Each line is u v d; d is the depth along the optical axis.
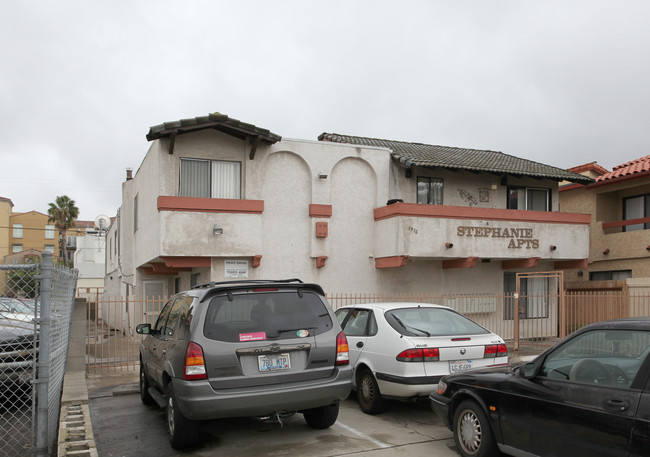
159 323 7.76
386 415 7.52
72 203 43.75
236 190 14.54
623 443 4.01
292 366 5.73
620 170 19.19
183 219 13.45
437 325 7.57
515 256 16.28
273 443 6.14
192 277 15.93
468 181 17.50
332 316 6.18
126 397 8.88
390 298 14.37
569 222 17.30
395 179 16.44
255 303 5.85
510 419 5.02
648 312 13.54
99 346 15.35
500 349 7.27
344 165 15.88
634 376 4.12
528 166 18.58
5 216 65.31
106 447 6.10
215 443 6.17
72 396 7.98
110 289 28.48
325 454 5.72
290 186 15.14
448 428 6.21
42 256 5.59
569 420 4.44
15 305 6.50
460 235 15.52
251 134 14.04
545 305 18.11
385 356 7.20
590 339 4.57
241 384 5.46
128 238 20.59
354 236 15.80
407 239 14.86
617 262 19.11
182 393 5.38
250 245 14.07
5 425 7.03
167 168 13.76
